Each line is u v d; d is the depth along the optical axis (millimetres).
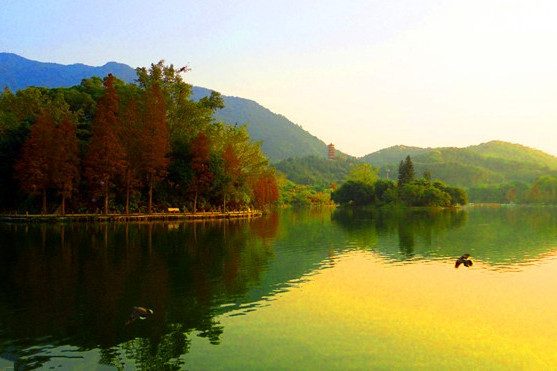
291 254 44406
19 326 21547
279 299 26859
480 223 93875
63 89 106688
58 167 75125
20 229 64062
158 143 83750
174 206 94438
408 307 25219
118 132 82250
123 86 105375
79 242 50656
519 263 39688
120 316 23250
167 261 39375
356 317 23344
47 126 74625
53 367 16984
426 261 40531
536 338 20422
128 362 17547
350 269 36375
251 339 20062
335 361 17719
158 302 25953
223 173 97375
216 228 73562
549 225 88062
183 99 104875
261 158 123750
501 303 26219
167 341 19750
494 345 19578
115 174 81938
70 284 30172
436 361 17797
